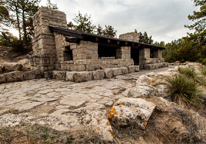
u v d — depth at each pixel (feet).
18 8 44.88
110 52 34.76
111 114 6.45
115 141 5.19
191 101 9.22
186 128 6.05
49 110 7.70
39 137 4.91
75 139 4.85
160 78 12.99
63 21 25.30
